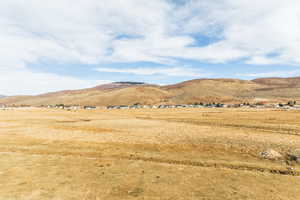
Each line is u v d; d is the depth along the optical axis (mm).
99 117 87375
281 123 58094
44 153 25156
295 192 14898
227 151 27688
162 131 44750
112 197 13773
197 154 26031
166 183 16203
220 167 20625
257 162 22875
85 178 17031
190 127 52281
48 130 44031
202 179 17125
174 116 91875
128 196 13945
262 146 29938
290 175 18562
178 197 13891
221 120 68562
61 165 20312
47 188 15008
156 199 13570
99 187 15320
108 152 26016
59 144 30344
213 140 34469
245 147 29484
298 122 60031
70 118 80188
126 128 49688
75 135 38281
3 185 15406
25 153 24906
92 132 42438
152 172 18641
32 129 45125
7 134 38156
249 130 46594
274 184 16250
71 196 13836
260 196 14180
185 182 16453
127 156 24359
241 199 13719
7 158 22375
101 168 19562
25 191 14461
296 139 35125
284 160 23781
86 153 25359
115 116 95250
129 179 16938
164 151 27500
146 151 27141
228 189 15227
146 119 77875
